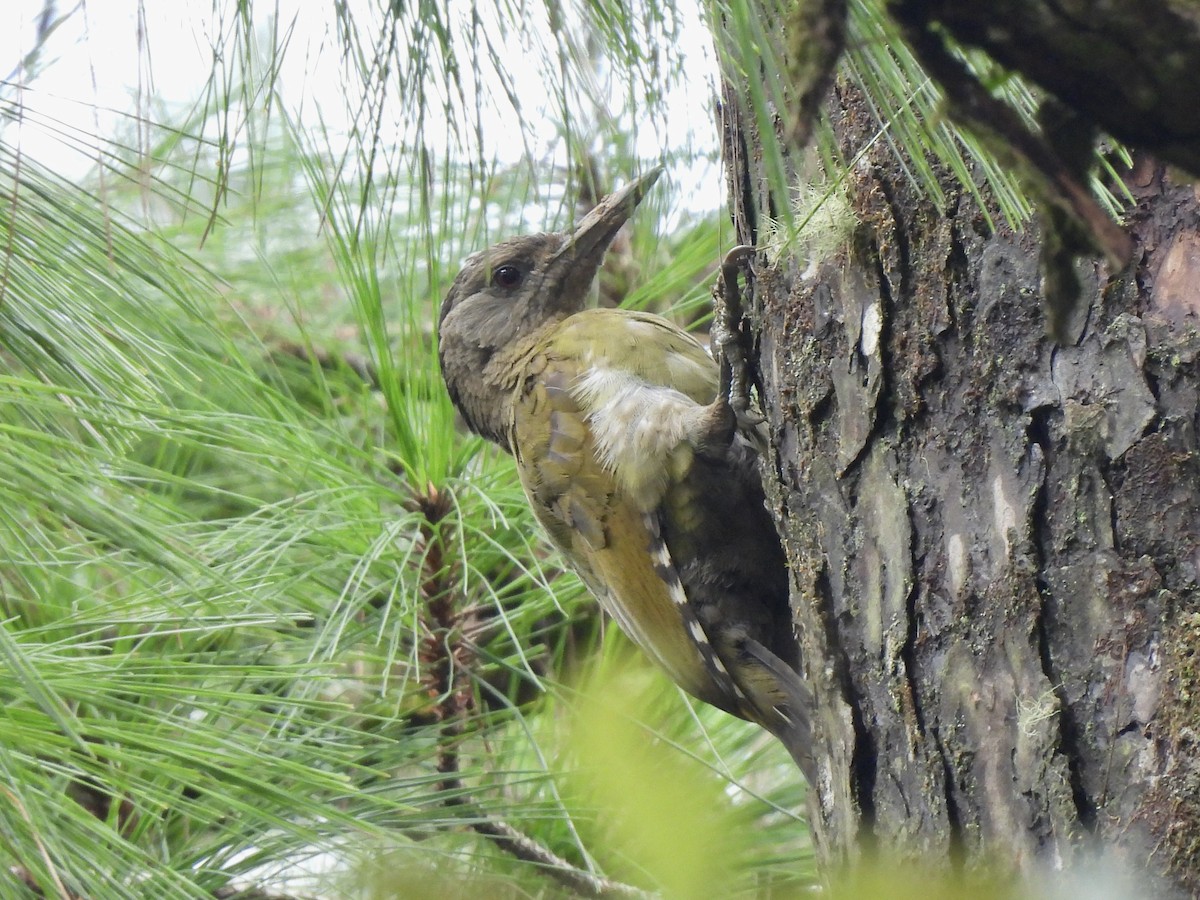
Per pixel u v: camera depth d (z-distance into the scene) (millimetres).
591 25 4262
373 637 6961
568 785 6930
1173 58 2465
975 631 4445
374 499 7148
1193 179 2803
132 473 6230
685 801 3904
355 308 7035
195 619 5801
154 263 5301
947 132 3992
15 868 5418
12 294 4738
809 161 5078
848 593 4965
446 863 6531
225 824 6484
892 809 4691
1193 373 4129
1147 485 4133
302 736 6336
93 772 5273
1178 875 3834
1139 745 3992
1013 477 4402
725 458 7215
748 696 7395
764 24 3547
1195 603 4004
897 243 4812
